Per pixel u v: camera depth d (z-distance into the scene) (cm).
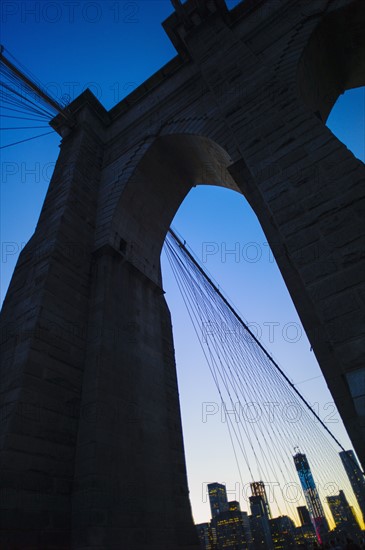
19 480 789
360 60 1545
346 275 657
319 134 892
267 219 1041
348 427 706
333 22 1411
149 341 1441
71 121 1998
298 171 857
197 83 1755
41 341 1031
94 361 1122
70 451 948
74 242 1389
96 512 851
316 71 1455
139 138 1828
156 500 1059
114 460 979
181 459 1278
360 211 712
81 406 1043
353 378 559
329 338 617
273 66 1355
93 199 1670
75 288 1273
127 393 1166
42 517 797
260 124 1040
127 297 1427
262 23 1598
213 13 1639
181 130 1609
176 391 1469
